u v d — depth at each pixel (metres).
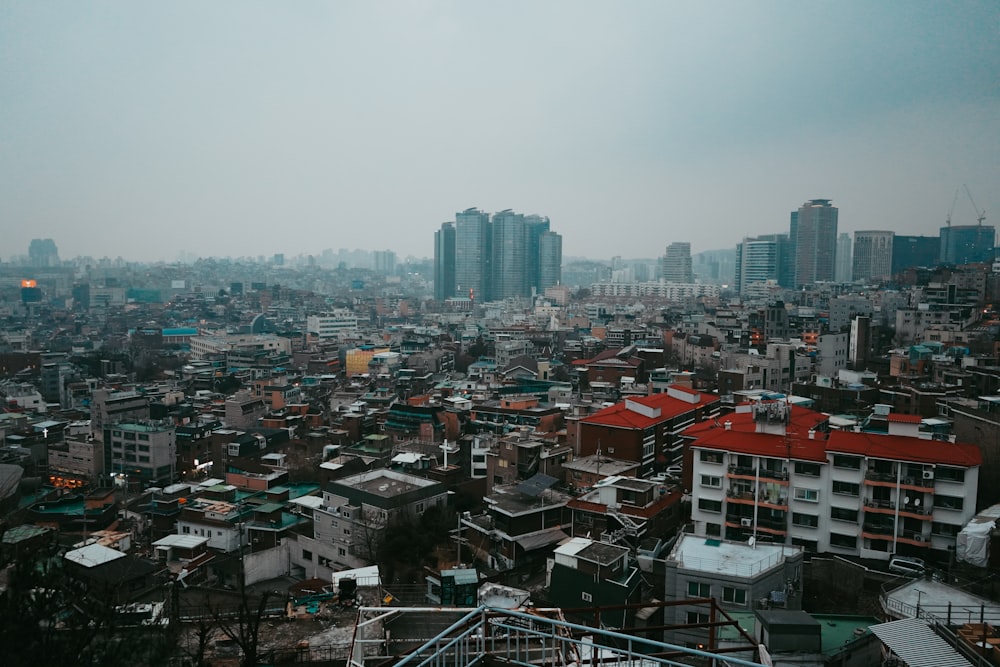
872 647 33.84
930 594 39.44
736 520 58.50
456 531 66.69
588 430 81.12
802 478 56.50
